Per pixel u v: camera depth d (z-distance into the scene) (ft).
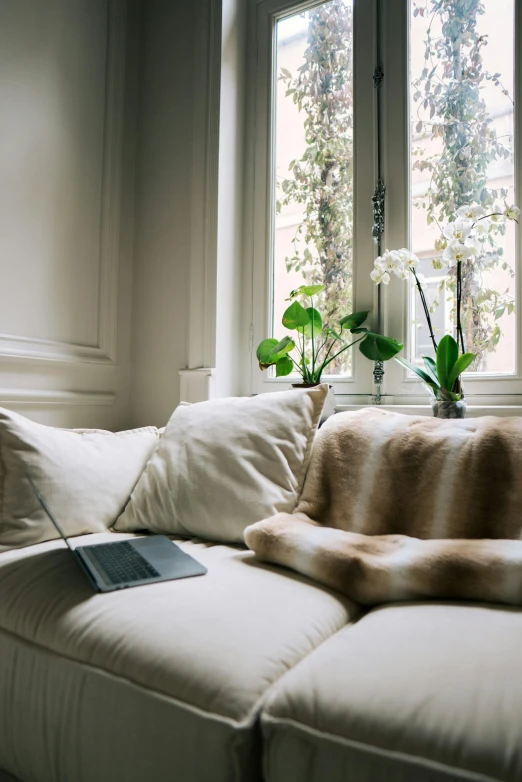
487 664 2.18
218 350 6.59
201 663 2.37
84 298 6.68
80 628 2.78
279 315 6.79
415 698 2.02
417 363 5.85
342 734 2.00
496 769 1.75
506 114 5.40
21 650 2.97
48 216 6.21
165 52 7.30
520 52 5.31
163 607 2.81
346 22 6.50
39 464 4.22
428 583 3.03
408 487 3.98
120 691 2.48
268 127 6.94
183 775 2.22
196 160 6.79
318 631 2.75
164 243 7.11
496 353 5.38
